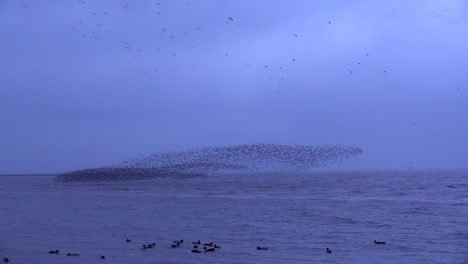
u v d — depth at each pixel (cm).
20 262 2578
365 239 3244
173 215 4741
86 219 4428
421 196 6962
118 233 3559
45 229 3781
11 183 15838
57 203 6256
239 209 5294
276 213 4850
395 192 7912
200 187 10025
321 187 9781
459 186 9644
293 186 10225
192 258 2645
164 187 10112
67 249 2919
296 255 2728
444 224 3931
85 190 9400
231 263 2533
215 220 4322
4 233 3584
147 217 4578
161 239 3278
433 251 2841
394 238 3278
